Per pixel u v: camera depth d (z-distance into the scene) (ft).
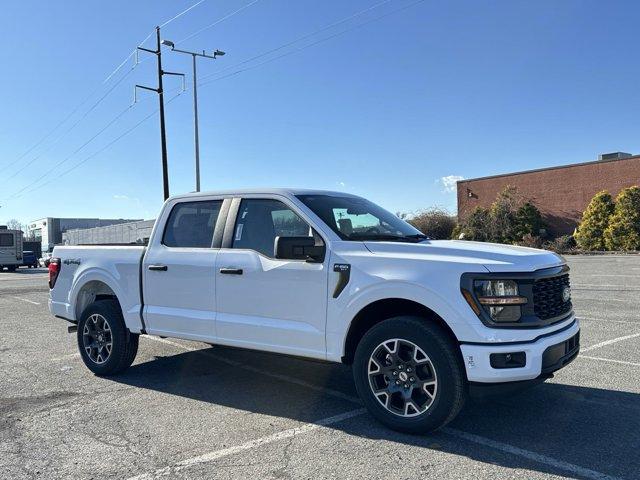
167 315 19.08
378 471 12.37
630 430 14.67
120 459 13.26
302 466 12.71
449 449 13.53
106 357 21.04
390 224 18.31
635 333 27.02
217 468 12.69
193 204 19.57
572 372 20.21
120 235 109.50
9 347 27.17
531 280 13.78
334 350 15.58
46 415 16.52
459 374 13.70
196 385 19.63
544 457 13.01
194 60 96.94
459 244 16.26
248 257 17.40
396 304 15.12
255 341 17.01
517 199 122.72
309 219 16.65
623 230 100.99
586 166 115.03
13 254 123.34
